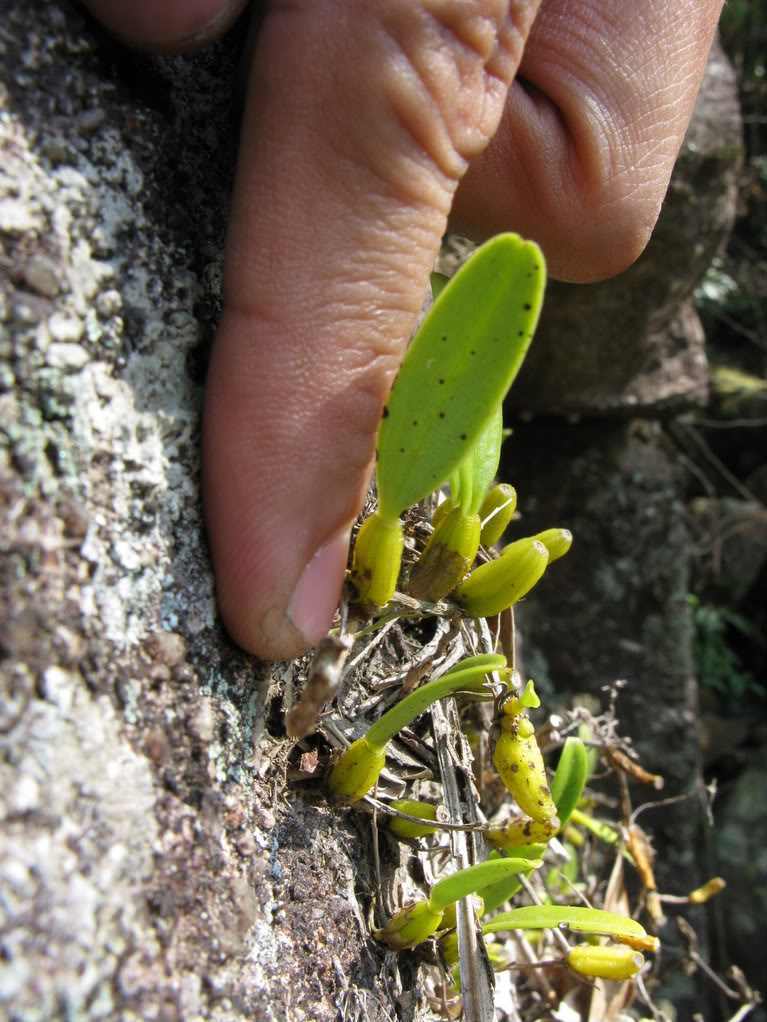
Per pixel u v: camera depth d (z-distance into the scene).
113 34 0.10
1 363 0.08
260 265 0.10
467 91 0.10
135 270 0.10
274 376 0.10
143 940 0.08
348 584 0.11
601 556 0.37
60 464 0.09
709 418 0.52
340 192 0.10
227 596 0.10
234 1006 0.09
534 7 0.10
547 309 0.32
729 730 0.50
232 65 0.11
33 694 0.08
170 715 0.09
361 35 0.10
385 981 0.12
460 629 0.14
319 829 0.12
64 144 0.09
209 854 0.09
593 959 0.14
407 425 0.10
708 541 0.50
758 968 0.40
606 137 0.15
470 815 0.14
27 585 0.08
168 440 0.10
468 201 0.16
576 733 0.23
